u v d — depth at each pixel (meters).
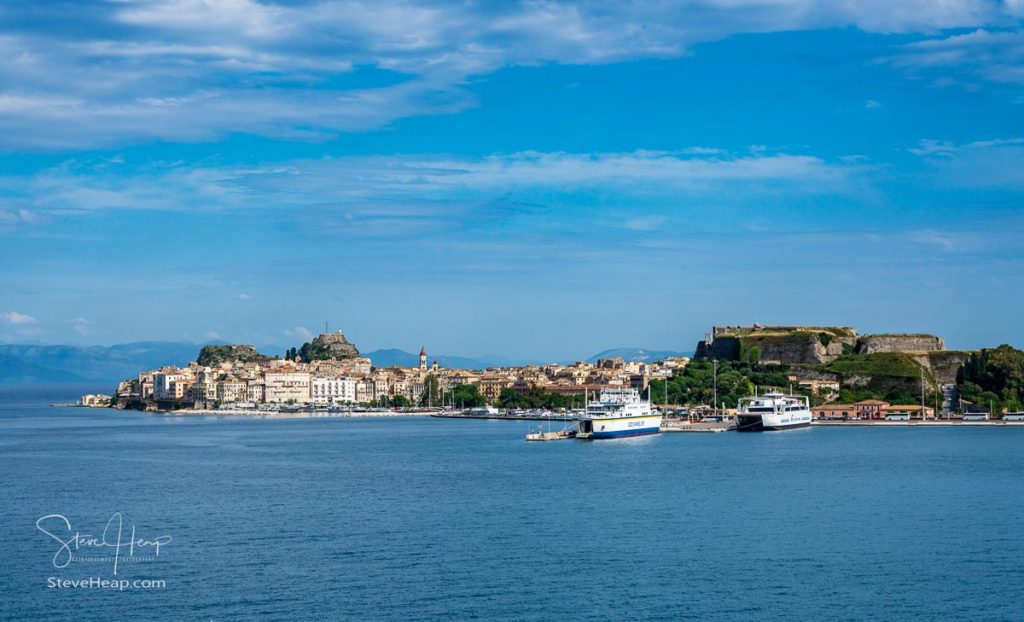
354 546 189.25
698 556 179.12
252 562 177.25
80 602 155.00
